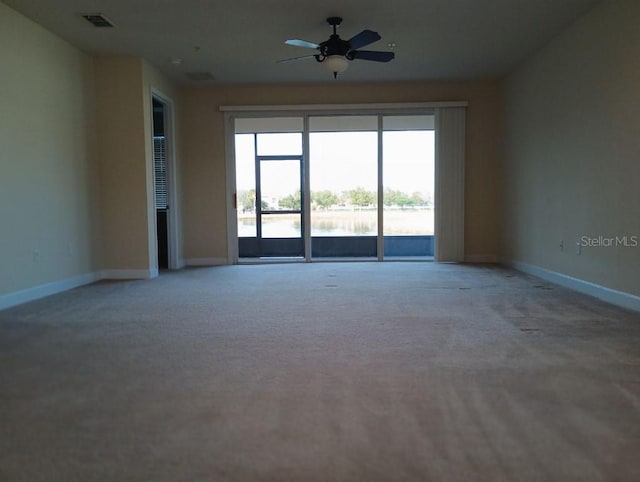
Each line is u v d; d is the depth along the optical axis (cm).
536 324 335
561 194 504
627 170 388
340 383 227
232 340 302
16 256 429
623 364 250
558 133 510
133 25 470
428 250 757
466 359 260
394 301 420
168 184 685
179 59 577
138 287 511
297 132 752
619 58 396
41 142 465
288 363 256
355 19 464
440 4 431
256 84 705
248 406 202
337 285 512
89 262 550
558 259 513
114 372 245
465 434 176
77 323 350
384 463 157
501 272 602
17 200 430
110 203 575
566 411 195
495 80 703
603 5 418
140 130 569
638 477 148
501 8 438
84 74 545
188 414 196
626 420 187
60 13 437
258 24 473
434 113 719
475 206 724
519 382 226
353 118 732
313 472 152
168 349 284
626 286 392
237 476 151
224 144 726
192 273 626
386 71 645
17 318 367
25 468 157
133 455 164
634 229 380
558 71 508
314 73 648
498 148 706
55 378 238
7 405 206
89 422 189
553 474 150
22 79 439
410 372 241
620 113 396
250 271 641
